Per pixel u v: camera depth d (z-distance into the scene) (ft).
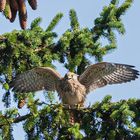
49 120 50.93
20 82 56.24
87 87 58.34
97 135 49.42
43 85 57.52
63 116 50.90
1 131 50.52
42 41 56.08
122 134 49.01
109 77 57.77
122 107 48.39
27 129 50.24
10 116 50.70
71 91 57.41
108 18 57.11
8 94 55.26
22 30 54.60
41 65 56.49
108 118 50.47
